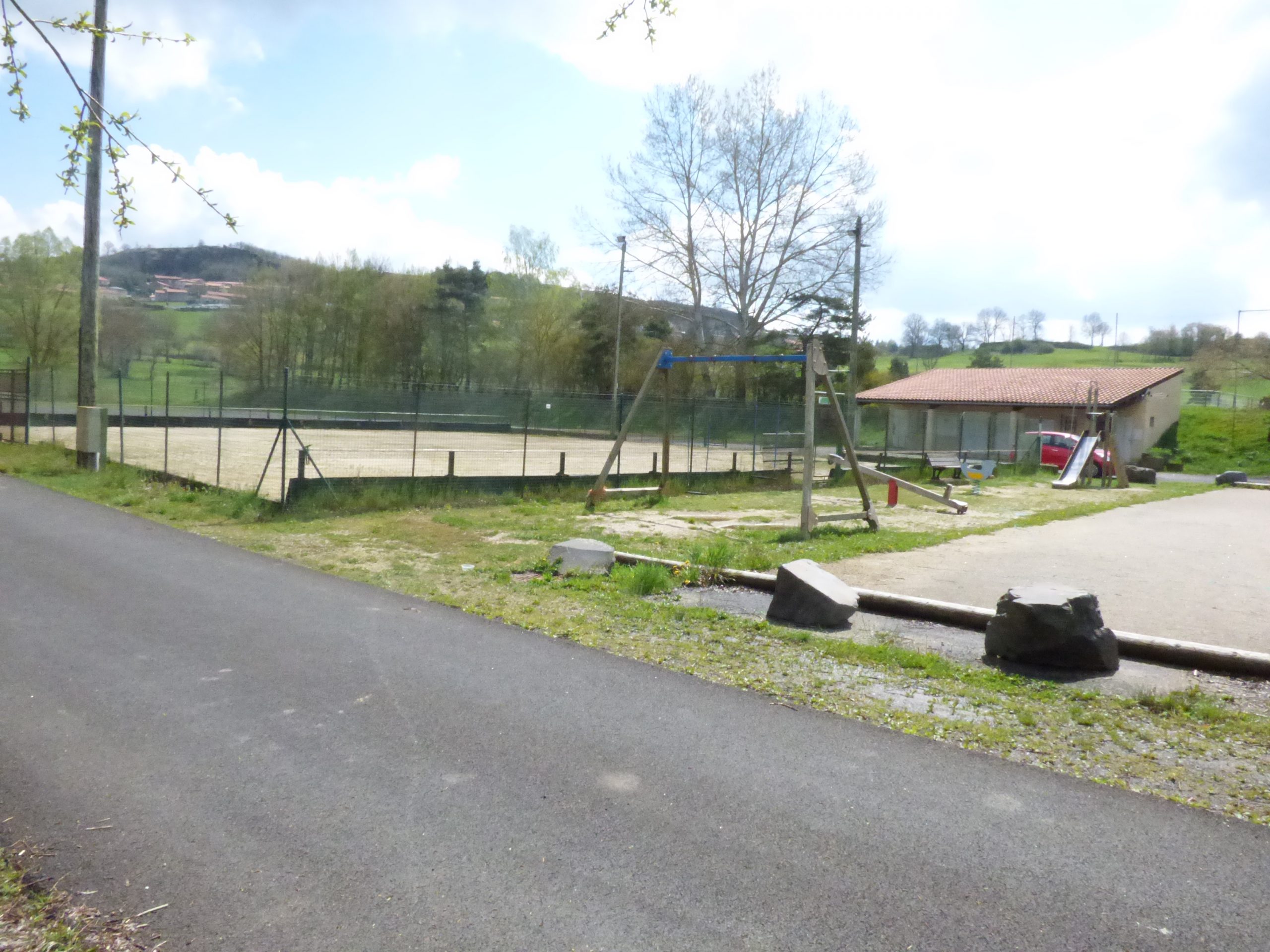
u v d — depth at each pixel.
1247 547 12.30
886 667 6.04
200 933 2.80
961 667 6.07
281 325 59.00
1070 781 4.16
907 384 50.69
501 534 11.70
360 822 3.57
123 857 3.26
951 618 7.38
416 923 2.89
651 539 11.55
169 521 11.71
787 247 42.81
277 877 3.15
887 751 4.47
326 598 7.59
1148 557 11.11
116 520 11.48
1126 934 2.90
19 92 3.31
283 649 5.99
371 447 27.91
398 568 9.09
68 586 7.67
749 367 45.47
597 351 55.94
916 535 12.72
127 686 5.14
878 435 46.84
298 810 3.66
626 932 2.85
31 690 5.02
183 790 3.82
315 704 4.92
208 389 49.44
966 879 3.22
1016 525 14.51
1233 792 4.07
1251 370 59.88
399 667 5.65
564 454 17.19
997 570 9.92
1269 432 46.19
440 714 4.82
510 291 59.56
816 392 12.84
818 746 4.52
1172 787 4.12
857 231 35.06
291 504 12.75
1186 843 3.55
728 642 6.57
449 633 6.56
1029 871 3.29
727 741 4.55
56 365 53.09
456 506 14.64
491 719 4.76
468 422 40.41
